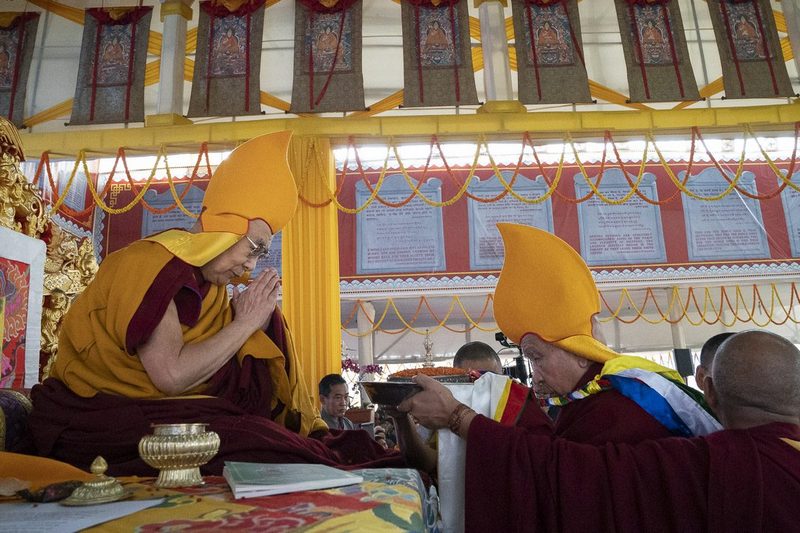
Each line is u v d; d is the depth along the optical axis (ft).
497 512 3.99
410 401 4.53
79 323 4.90
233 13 19.16
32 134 17.71
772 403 3.93
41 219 8.12
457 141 18.97
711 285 29.73
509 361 35.96
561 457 3.91
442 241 29.14
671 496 3.66
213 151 18.62
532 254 5.13
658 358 38.65
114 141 17.78
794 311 35.17
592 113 18.56
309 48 18.92
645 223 29.40
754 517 3.45
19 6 23.13
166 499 2.81
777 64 18.90
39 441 4.47
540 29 19.06
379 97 26.05
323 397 14.26
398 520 2.29
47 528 2.22
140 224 28.04
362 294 28.78
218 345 4.80
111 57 18.69
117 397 4.55
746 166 29.96
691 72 18.72
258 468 3.40
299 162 18.30
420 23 18.95
